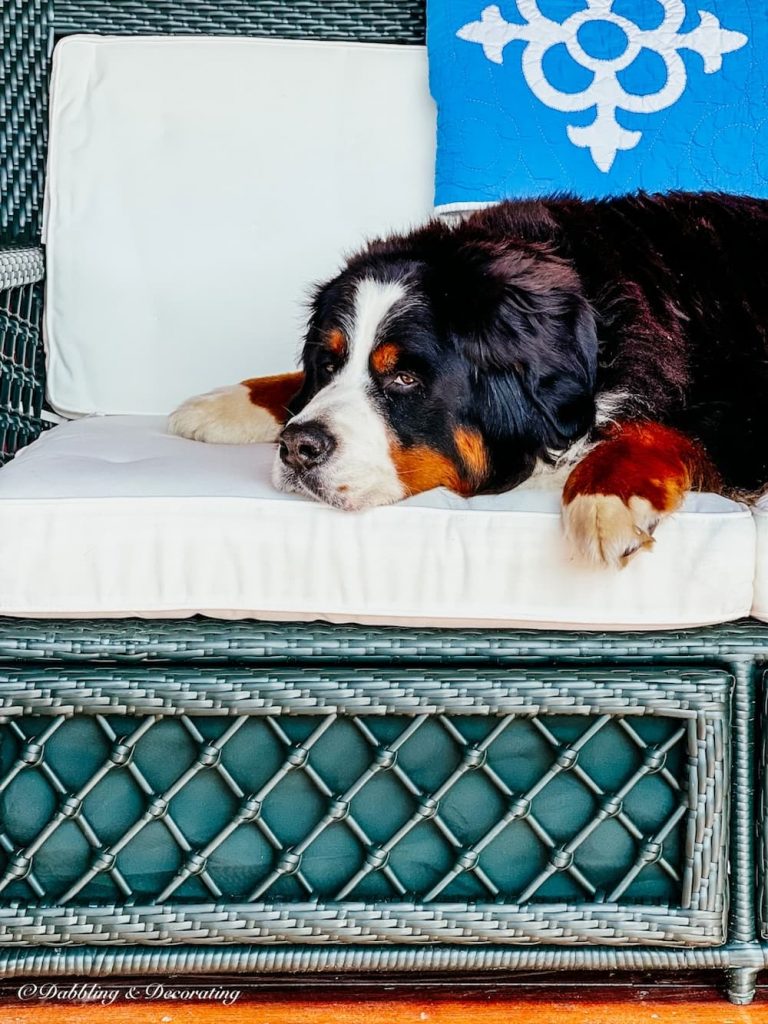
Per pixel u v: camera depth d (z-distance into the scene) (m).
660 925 1.42
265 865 1.43
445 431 1.69
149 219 2.16
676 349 1.80
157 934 1.41
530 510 1.40
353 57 2.20
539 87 2.04
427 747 1.42
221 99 2.17
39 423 2.16
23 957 1.41
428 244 1.82
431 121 2.20
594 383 1.73
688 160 2.03
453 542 1.37
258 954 1.42
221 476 1.47
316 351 1.84
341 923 1.41
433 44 2.11
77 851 1.42
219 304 2.17
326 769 1.42
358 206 2.18
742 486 1.73
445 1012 1.46
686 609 1.38
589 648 1.41
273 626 1.42
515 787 1.43
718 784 1.40
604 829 1.44
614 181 2.03
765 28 2.06
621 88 2.04
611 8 2.08
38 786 1.41
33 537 1.37
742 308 1.85
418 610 1.38
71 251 2.15
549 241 1.86
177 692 1.38
